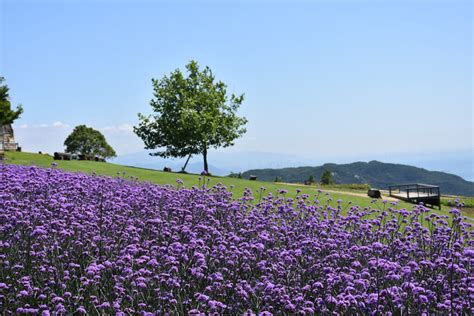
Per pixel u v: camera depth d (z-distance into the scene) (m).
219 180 31.66
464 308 6.75
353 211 13.13
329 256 8.38
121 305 6.65
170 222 9.83
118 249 8.46
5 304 6.57
